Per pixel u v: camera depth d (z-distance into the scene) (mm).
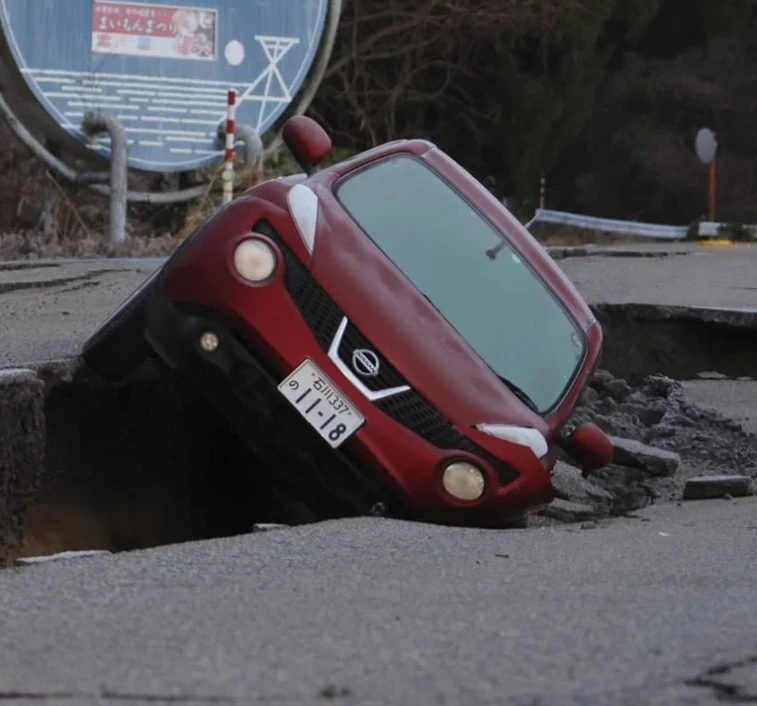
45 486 13102
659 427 15422
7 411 11680
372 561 8906
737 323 18984
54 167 31672
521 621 7285
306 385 11242
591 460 12242
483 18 43656
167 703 5934
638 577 8586
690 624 7293
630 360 19297
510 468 11078
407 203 12641
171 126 31938
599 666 6480
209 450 14352
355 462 11172
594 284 22703
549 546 9688
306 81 33625
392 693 6051
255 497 14336
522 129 45312
